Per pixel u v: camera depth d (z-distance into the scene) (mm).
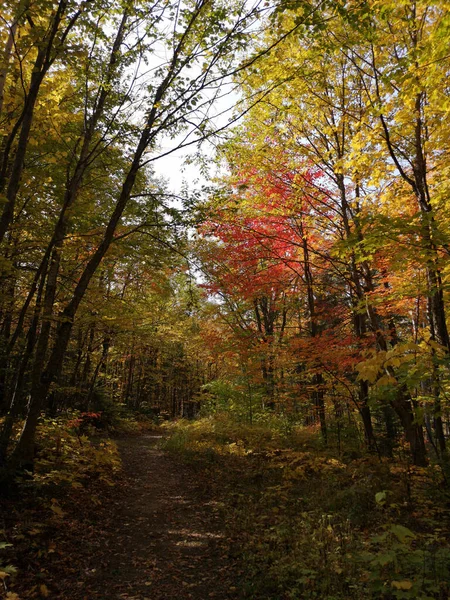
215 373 30344
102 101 8602
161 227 8516
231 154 9148
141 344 20234
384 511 6043
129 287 15719
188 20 7020
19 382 7879
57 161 8633
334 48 6684
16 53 5672
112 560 5141
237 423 14641
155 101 7828
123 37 8281
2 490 6230
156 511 7324
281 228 11977
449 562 3637
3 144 8062
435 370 5742
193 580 4656
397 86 7570
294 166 10164
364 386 10820
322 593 3859
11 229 9055
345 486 7566
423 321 12594
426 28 7008
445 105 5941
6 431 7156
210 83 7133
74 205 9055
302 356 10344
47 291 8633
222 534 6066
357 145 7391
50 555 4902
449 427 12695
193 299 9797
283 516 6285
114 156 10305
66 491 7074
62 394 16172
